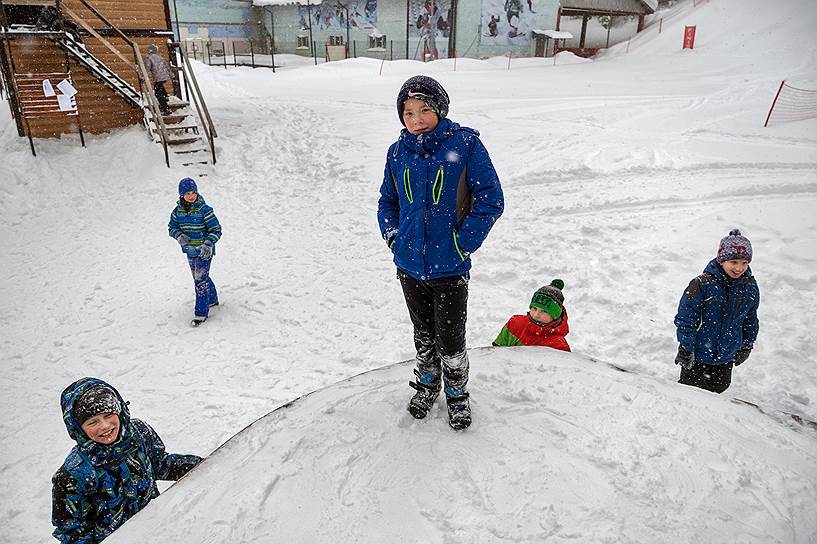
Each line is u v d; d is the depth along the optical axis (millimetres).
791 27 31234
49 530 3977
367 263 8266
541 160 11805
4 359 6207
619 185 10195
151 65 13672
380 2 36625
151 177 12008
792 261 7098
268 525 2000
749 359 5496
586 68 30766
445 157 2178
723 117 15617
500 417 2576
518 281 7336
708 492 2080
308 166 12688
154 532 1965
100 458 2463
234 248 9016
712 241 7797
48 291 7770
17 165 11703
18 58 12711
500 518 2016
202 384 5668
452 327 2367
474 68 31688
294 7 41219
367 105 19062
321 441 2424
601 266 7477
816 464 2219
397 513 2059
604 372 2879
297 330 6660
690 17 37125
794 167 10680
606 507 2033
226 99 20250
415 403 2586
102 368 5996
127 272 8312
